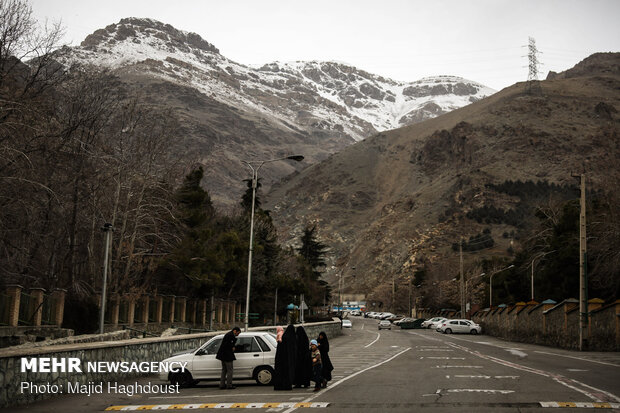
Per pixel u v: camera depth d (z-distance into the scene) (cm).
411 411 1249
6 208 3188
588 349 3544
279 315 7544
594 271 4378
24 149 3066
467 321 7106
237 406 1378
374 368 2364
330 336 5900
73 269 3834
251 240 3719
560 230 5953
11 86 3206
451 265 12825
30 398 1454
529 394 1497
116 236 4191
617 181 4828
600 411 1238
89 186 3884
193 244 4709
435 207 19338
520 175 19488
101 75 4022
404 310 14762
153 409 1361
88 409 1370
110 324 3778
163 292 5062
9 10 3164
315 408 1318
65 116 3762
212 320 5397
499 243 15938
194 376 1811
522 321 5091
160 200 4300
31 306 3028
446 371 2175
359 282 18625
